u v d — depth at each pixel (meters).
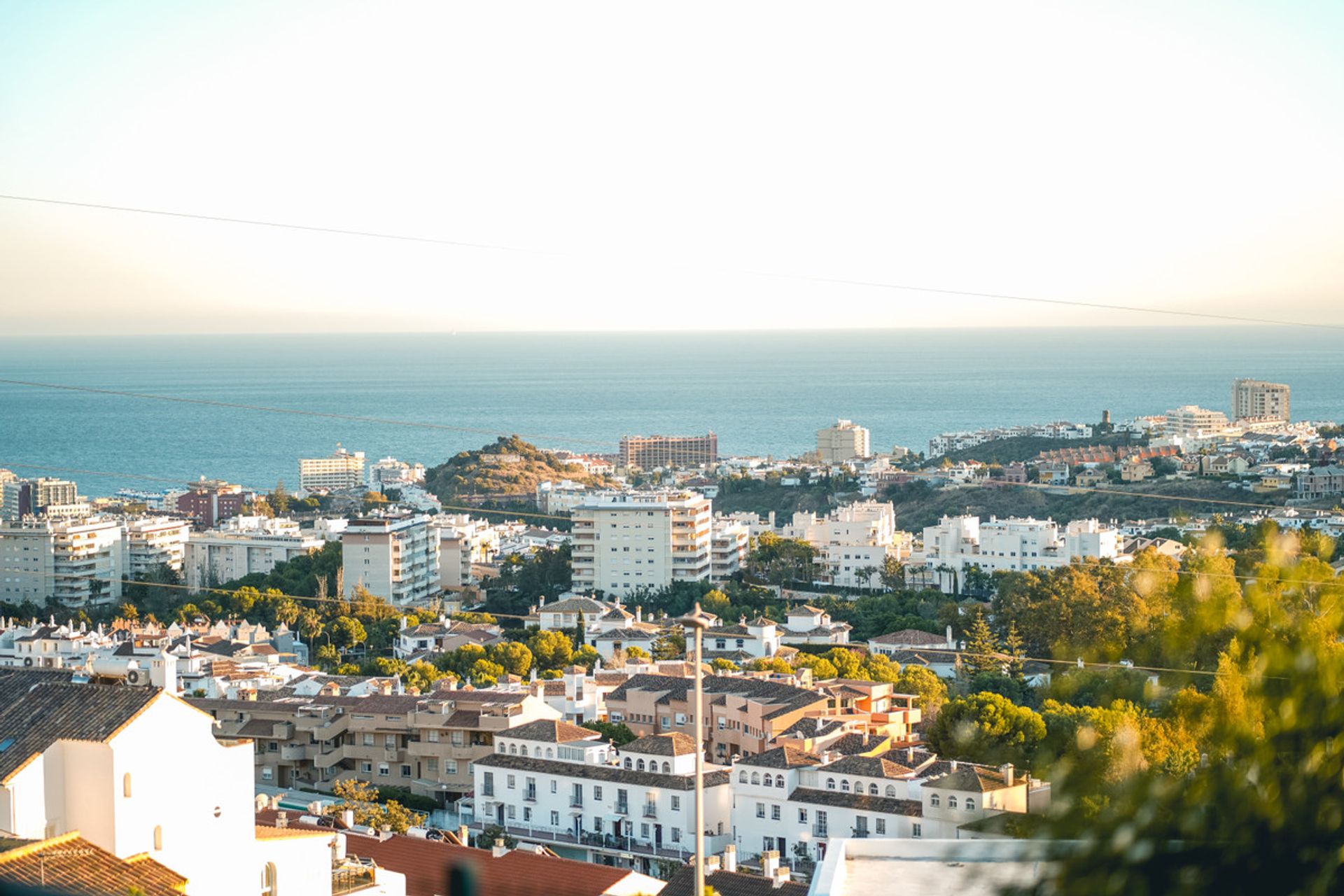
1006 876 18.31
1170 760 18.23
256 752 131.75
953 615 196.62
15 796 47.53
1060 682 22.08
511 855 72.62
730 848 89.31
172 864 50.47
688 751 113.56
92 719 49.69
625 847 109.62
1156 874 17.11
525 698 128.38
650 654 180.62
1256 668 19.69
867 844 30.52
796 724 120.56
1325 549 22.67
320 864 56.31
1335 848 17.17
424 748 127.50
